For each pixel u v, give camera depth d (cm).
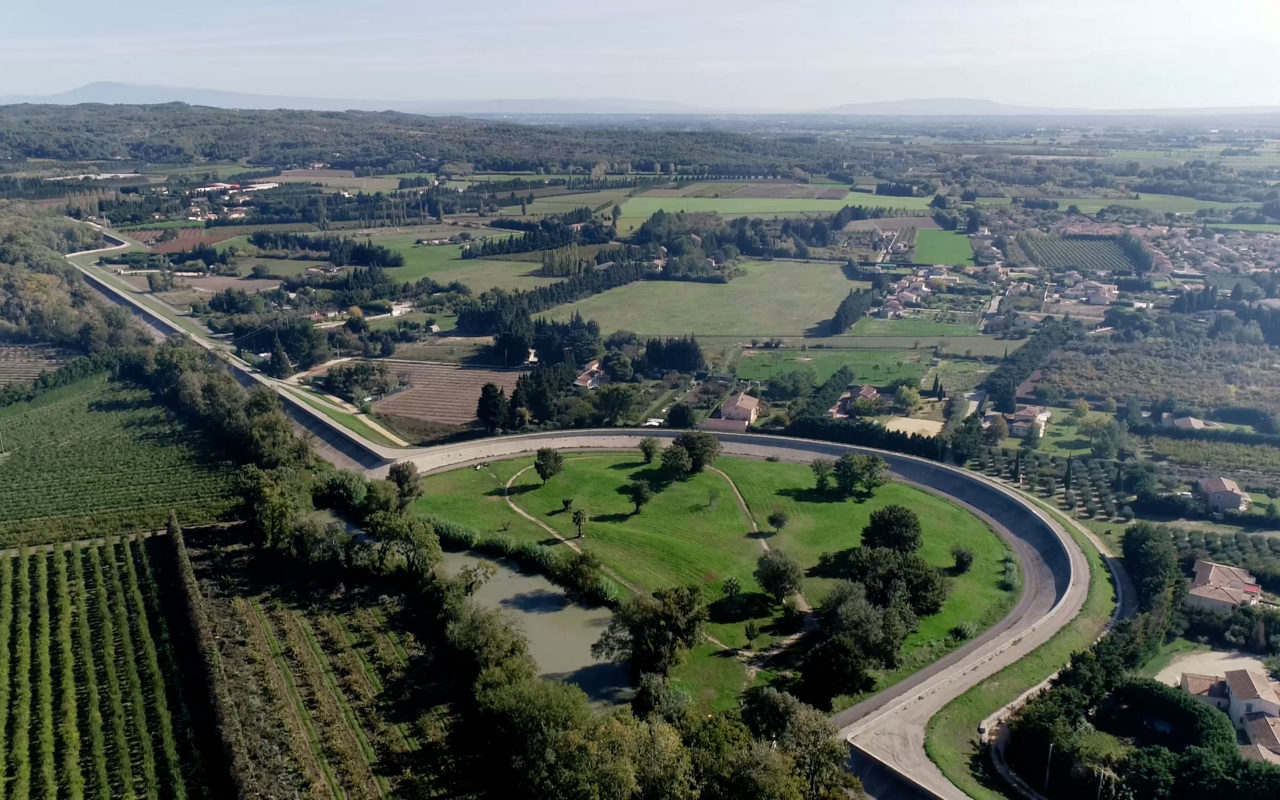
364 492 19450
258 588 16012
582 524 18188
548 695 11131
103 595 15612
